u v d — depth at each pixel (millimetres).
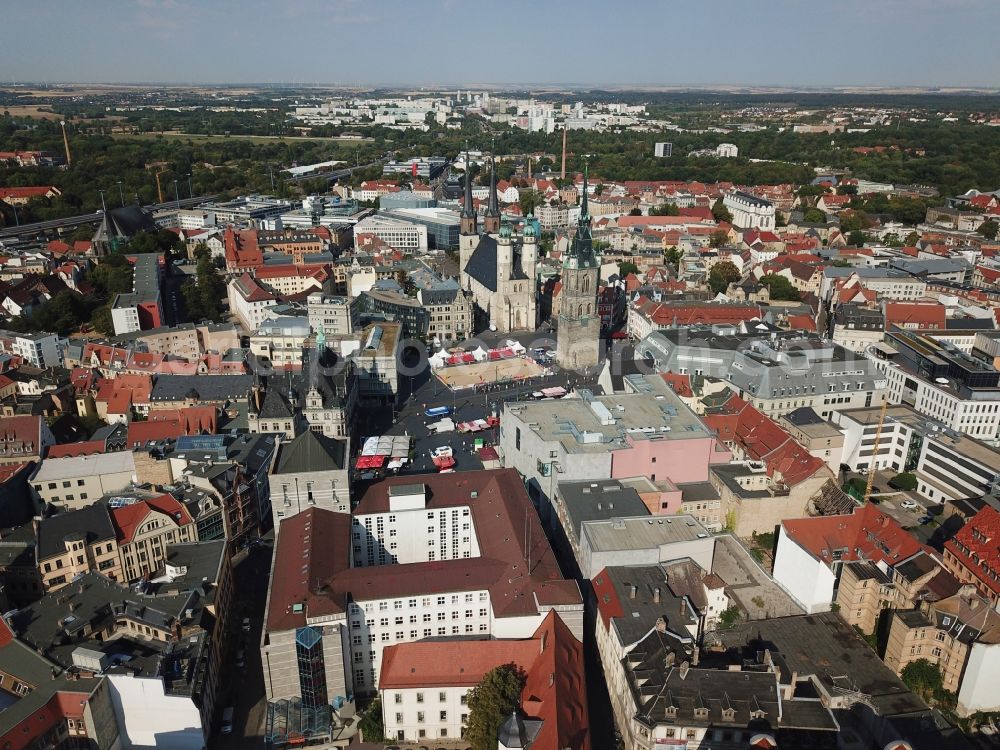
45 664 131625
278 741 131500
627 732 130625
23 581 161750
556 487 192000
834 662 139000
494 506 172500
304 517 163125
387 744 135375
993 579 152625
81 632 139000
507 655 135125
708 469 199875
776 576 170625
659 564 160500
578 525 170125
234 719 141000
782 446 199625
